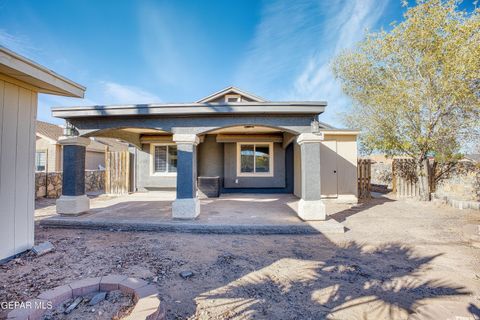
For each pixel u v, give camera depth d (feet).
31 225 17.12
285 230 22.47
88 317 9.48
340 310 10.71
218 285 12.82
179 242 19.85
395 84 38.17
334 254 17.39
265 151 45.06
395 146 40.37
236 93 49.42
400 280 13.50
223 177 45.57
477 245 18.81
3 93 15.15
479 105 32.42
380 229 23.66
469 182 36.70
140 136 46.65
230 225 22.65
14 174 15.90
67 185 26.40
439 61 33.83
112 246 18.67
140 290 10.75
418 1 34.01
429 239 20.61
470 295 11.98
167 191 48.57
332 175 37.99
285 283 13.14
